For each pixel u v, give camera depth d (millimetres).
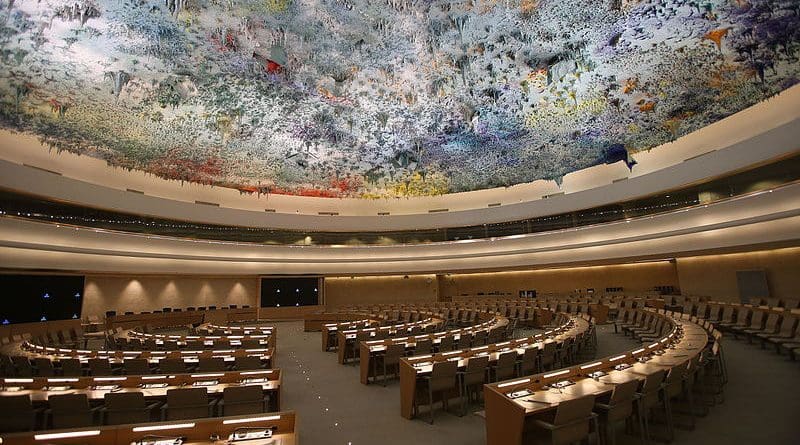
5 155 15625
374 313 20031
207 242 23812
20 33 13180
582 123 20547
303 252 27391
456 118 21859
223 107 19188
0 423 5566
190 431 4160
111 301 20547
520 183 26766
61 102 16016
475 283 29000
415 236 29250
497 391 4973
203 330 14953
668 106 17953
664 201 20516
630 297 20812
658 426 6070
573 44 16250
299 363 12133
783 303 14727
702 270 19422
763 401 6832
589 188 23203
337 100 20297
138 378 6621
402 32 16703
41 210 16828
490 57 17641
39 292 17297
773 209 15602
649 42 15398
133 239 20453
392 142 23984
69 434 3879
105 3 13258
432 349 10297
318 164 25312
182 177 22781
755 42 13859
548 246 25312
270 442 4066
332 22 16078
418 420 6781
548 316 17031
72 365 8633
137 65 15969
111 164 19734
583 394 5242
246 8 14914
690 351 7102
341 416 7121
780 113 15461
